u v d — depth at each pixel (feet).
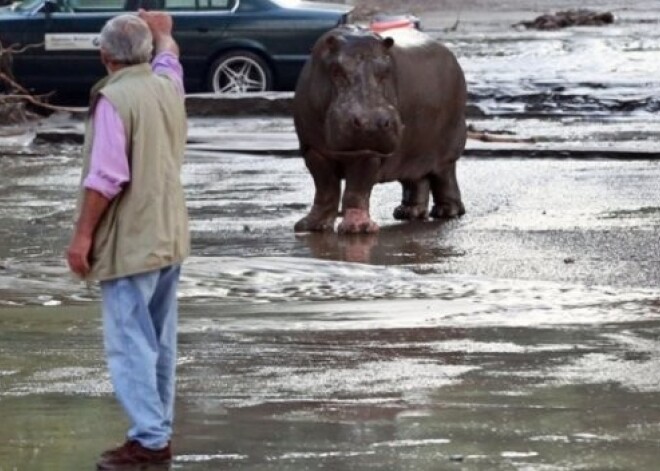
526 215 110.52
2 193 125.08
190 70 186.80
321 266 89.81
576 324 73.92
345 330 72.95
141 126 51.31
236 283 85.66
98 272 51.60
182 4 186.60
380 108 97.50
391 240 100.42
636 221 106.83
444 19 341.62
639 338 70.59
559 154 144.36
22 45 183.73
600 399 59.72
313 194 122.93
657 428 55.62
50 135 159.12
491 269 89.51
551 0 400.26
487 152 145.79
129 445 51.93
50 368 65.62
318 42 100.27
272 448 53.42
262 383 62.64
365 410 58.34
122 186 51.29
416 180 108.06
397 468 50.88
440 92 105.29
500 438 54.39
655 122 175.94
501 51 254.47
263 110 179.73
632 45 263.70
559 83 200.85
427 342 70.13
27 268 90.74
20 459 52.54
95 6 184.65
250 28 185.37
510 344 69.51
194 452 53.06
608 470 50.47
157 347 52.65
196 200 120.37
